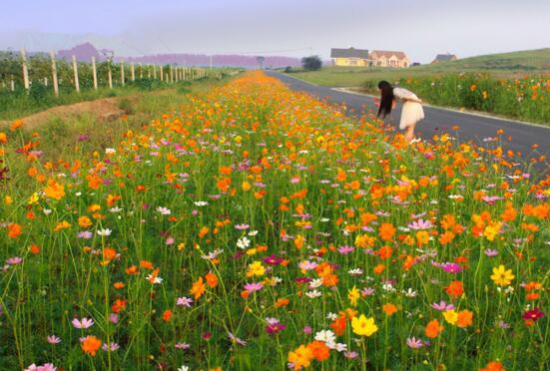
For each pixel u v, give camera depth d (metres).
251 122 12.38
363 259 4.20
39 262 3.75
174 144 7.23
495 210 5.05
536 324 2.82
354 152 7.56
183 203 5.12
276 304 2.87
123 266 4.02
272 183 6.01
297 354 1.93
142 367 2.90
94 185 3.97
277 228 5.16
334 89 41.22
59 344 3.02
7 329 3.13
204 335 2.76
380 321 3.21
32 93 17.28
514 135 13.36
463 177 6.60
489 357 2.78
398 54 186.00
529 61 94.06
